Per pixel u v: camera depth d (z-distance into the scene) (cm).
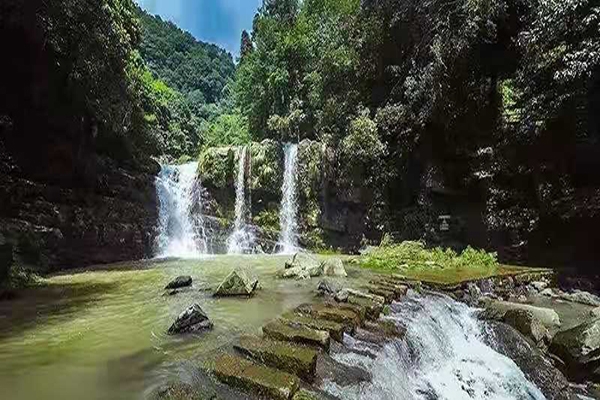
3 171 1130
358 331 593
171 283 898
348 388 419
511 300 1014
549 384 640
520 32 1322
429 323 711
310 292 823
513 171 1381
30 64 1152
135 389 383
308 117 2336
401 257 1318
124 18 1650
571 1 1072
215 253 1875
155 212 1745
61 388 388
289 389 372
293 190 1908
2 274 860
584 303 1009
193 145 3531
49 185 1278
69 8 1152
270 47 2820
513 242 1386
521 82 1330
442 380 607
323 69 2047
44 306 738
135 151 1756
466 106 1473
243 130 3488
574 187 1252
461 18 1419
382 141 1719
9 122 1138
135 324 608
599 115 1177
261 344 479
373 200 1738
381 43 1786
